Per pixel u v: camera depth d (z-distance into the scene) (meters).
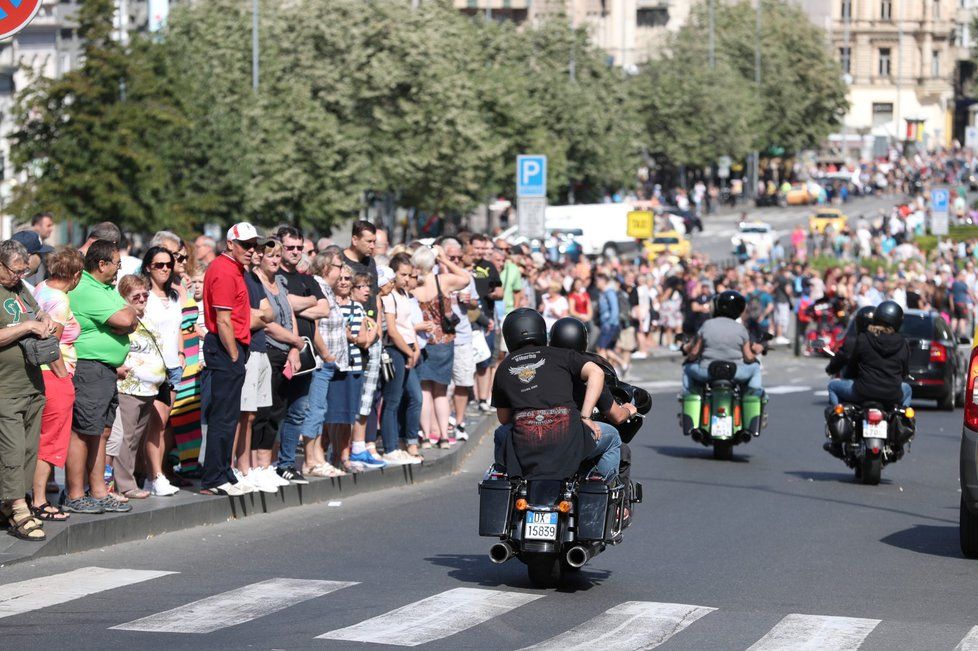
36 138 89.81
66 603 22.59
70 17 90.00
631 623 21.77
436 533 31.09
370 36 140.38
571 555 23.38
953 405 68.12
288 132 125.88
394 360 39.38
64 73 88.44
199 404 34.53
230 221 109.56
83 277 28.83
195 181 103.25
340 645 19.91
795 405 69.00
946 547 30.56
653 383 78.44
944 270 114.88
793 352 100.50
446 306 43.03
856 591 25.03
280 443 36.62
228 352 31.44
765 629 21.50
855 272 107.69
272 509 33.62
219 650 19.56
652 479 41.97
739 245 163.25
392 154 143.00
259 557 27.50
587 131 190.00
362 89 140.12
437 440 43.91
